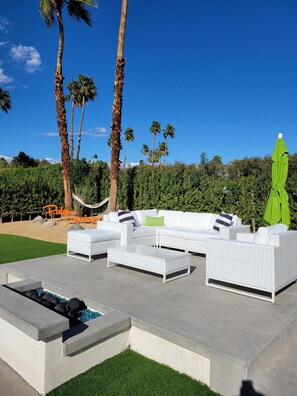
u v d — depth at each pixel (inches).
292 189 278.4
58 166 562.6
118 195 458.6
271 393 83.6
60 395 86.3
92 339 97.8
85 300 136.9
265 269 137.8
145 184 422.6
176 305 129.2
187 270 183.8
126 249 189.3
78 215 491.8
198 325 108.9
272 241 143.6
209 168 485.4
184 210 375.9
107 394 86.6
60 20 444.5
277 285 138.4
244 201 327.3
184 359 98.5
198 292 147.6
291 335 113.9
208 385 92.3
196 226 283.3
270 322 113.2
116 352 109.1
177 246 251.3
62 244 299.7
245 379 84.0
